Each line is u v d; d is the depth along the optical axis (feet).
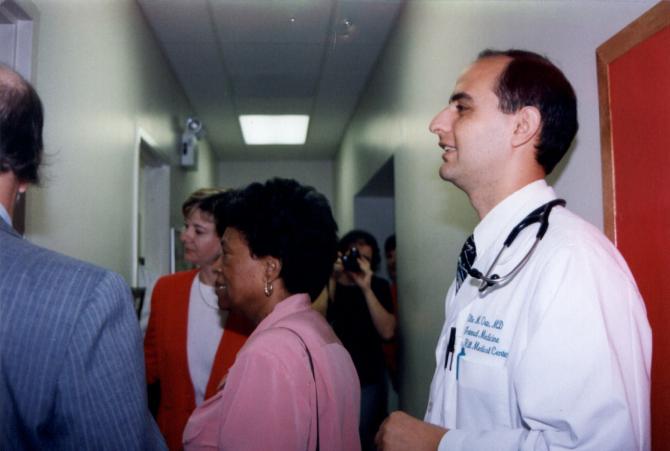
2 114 2.27
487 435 2.68
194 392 5.44
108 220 7.46
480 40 6.16
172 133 12.31
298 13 9.46
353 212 16.31
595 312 2.55
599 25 3.89
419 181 8.65
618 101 3.58
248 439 2.78
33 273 2.22
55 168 5.49
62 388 2.19
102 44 7.16
